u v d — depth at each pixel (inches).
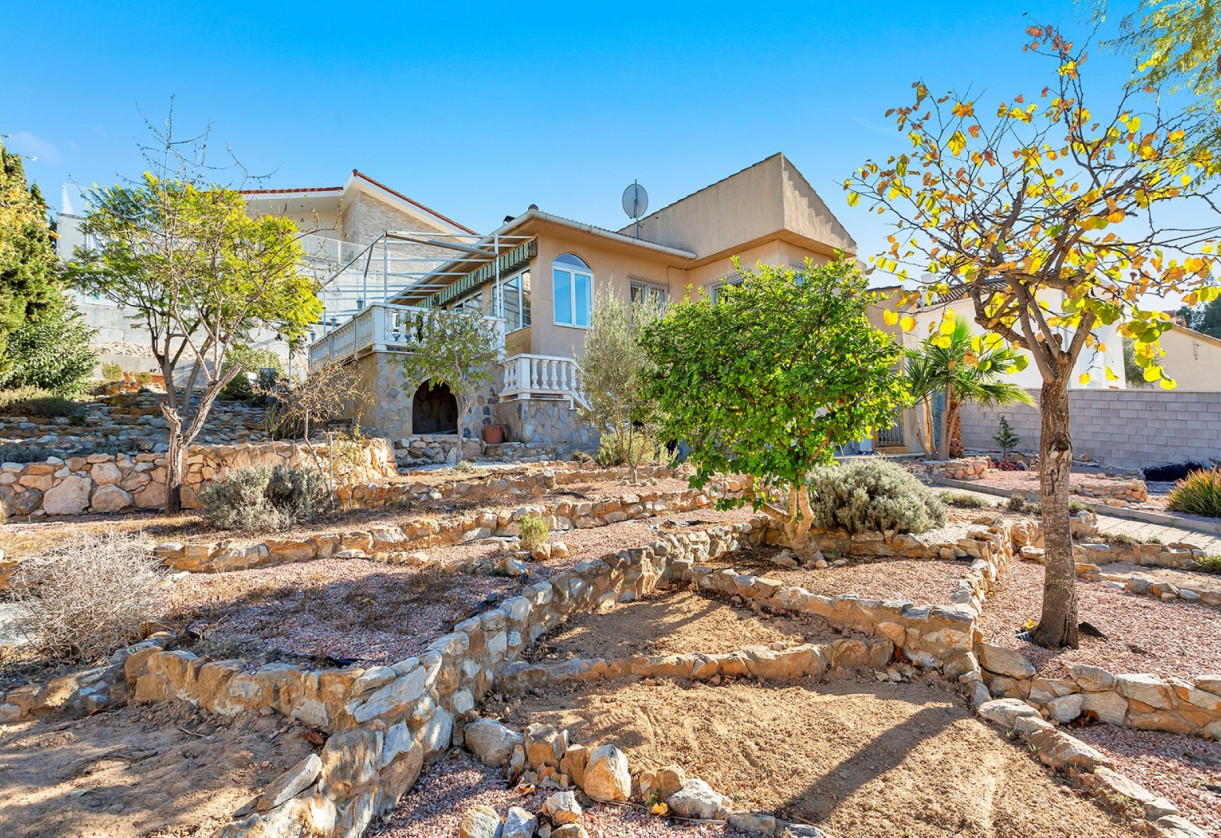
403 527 292.5
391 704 131.9
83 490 342.6
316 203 1011.9
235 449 375.2
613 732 148.4
